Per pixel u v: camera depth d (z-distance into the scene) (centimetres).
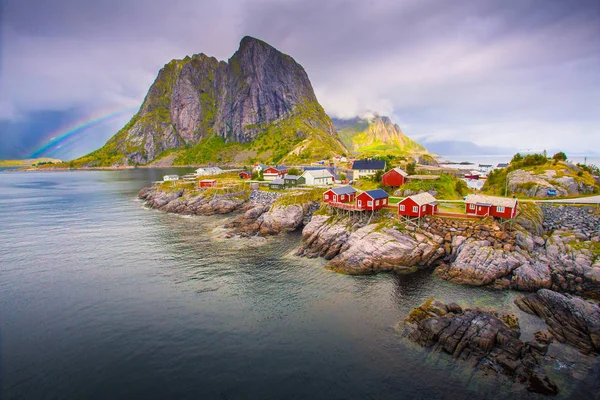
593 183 8031
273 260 5875
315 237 6625
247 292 4631
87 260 5912
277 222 7938
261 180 13575
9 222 9038
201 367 3141
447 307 3934
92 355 3316
